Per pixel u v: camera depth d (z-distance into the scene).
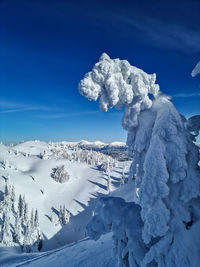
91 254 26.97
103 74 8.88
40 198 164.75
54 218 136.88
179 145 7.93
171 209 7.93
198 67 7.64
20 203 121.62
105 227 9.81
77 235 119.62
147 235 7.79
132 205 9.86
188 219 7.73
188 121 9.24
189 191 7.81
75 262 26.05
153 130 8.61
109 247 26.19
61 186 198.50
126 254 9.63
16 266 40.75
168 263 7.38
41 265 32.84
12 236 96.38
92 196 174.62
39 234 100.56
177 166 7.81
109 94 8.82
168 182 8.22
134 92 9.37
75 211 151.75
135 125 9.79
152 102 10.01
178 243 7.49
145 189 7.76
